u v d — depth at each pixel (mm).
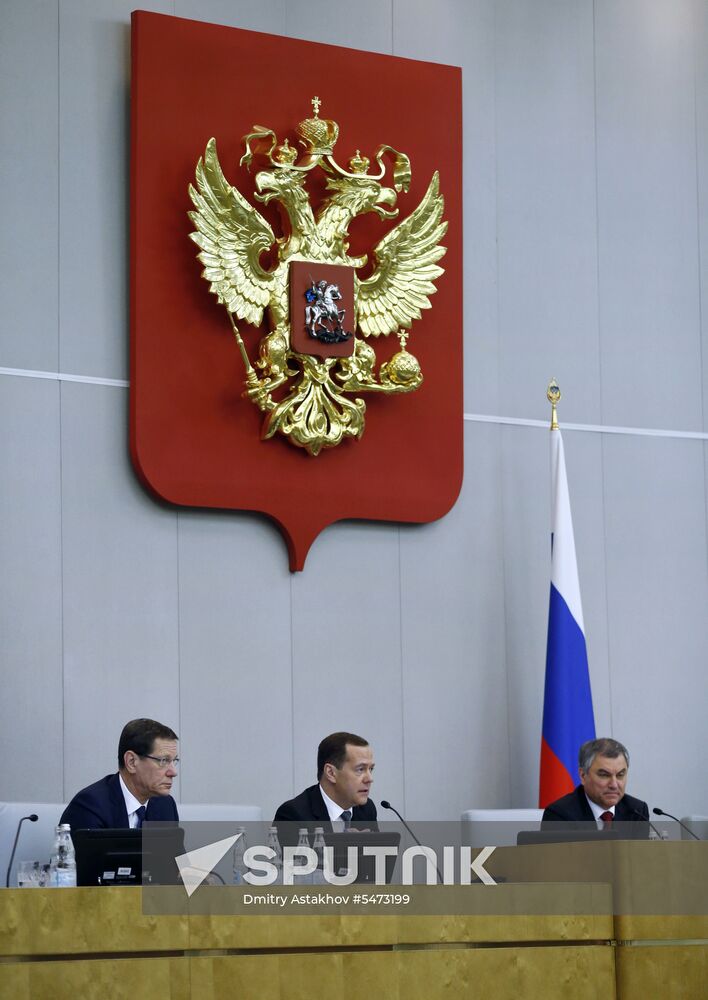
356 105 12258
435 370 12297
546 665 11969
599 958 7477
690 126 13859
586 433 13000
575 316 13094
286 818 9297
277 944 7105
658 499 13234
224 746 11258
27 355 10953
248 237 11414
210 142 11289
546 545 12719
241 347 11289
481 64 13016
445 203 12500
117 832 7293
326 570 11828
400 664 11992
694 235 13727
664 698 12984
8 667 10602
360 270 12156
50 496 10898
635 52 13695
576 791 10023
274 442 11594
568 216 13188
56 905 6836
